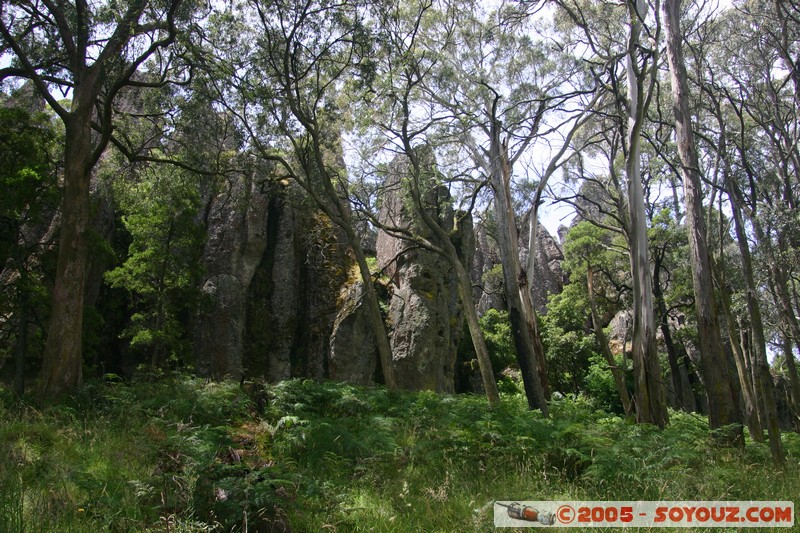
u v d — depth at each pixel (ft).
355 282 93.91
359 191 74.18
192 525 18.54
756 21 70.13
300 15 61.16
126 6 54.85
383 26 63.00
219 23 61.31
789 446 50.47
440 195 90.74
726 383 51.62
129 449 27.50
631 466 28.43
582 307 120.47
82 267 48.98
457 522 22.54
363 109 66.59
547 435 34.17
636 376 61.21
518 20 67.21
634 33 58.49
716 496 26.73
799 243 68.13
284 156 78.38
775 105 72.49
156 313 77.51
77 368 46.55
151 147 68.23
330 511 22.53
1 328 72.43
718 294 83.92
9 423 31.99
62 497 20.40
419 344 88.69
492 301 151.33
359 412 40.68
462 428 35.50
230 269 90.79
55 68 58.29
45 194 63.57
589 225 108.27
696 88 74.84
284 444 30.86
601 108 72.28
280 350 90.22
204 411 35.45
